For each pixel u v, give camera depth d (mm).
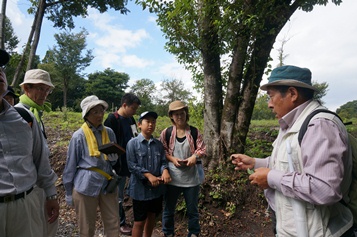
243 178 4484
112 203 2773
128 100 3648
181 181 3102
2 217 1582
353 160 1432
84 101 2768
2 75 1581
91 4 6980
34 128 1901
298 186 1328
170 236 3287
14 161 1646
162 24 4852
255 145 6141
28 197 1739
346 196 1438
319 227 1355
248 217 4016
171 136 3227
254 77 4695
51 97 39469
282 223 1486
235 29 4320
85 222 2605
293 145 1461
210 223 3838
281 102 1603
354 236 1433
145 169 2875
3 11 5023
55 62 39531
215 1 4207
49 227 2502
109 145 2602
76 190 2586
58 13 6910
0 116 1613
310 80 1575
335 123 1362
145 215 2928
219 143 4793
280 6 4246
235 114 4832
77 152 2652
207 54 4879
